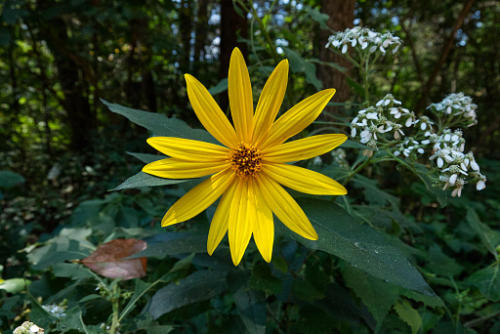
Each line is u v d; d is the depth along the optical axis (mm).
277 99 128
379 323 150
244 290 169
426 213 539
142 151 689
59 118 937
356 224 122
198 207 123
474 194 567
